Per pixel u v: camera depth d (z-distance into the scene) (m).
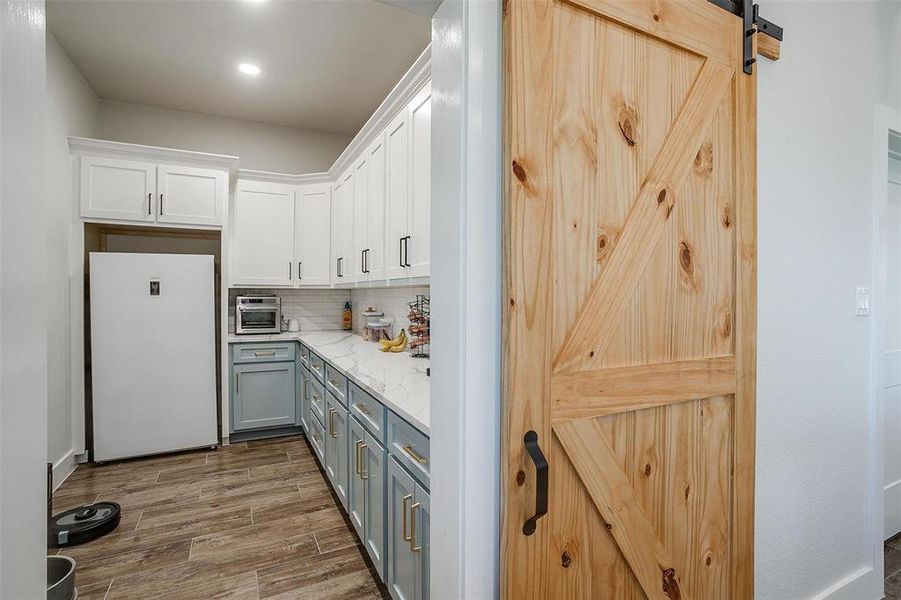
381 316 3.61
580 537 0.90
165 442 3.20
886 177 1.69
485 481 0.84
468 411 0.82
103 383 3.02
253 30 2.65
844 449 1.61
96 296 3.01
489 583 0.85
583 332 0.89
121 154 3.12
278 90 3.43
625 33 0.96
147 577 1.85
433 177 0.93
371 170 2.83
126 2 2.40
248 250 3.81
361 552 2.04
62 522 2.18
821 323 1.52
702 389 1.08
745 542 1.18
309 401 3.35
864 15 1.63
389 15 2.52
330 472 2.61
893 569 1.95
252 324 3.87
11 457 0.46
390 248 2.47
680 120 1.04
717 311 1.12
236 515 2.38
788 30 1.40
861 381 1.65
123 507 2.46
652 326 1.00
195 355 3.30
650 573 1.00
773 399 1.40
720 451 1.14
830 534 1.58
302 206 3.97
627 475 0.97
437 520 0.91
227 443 3.49
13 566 0.46
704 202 1.08
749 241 1.16
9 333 0.46
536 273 0.81
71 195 2.96
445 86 0.88
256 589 1.78
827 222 1.53
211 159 3.36
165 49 2.85
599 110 0.91
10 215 0.46
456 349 0.84
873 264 1.67
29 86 0.49
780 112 1.39
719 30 1.11
